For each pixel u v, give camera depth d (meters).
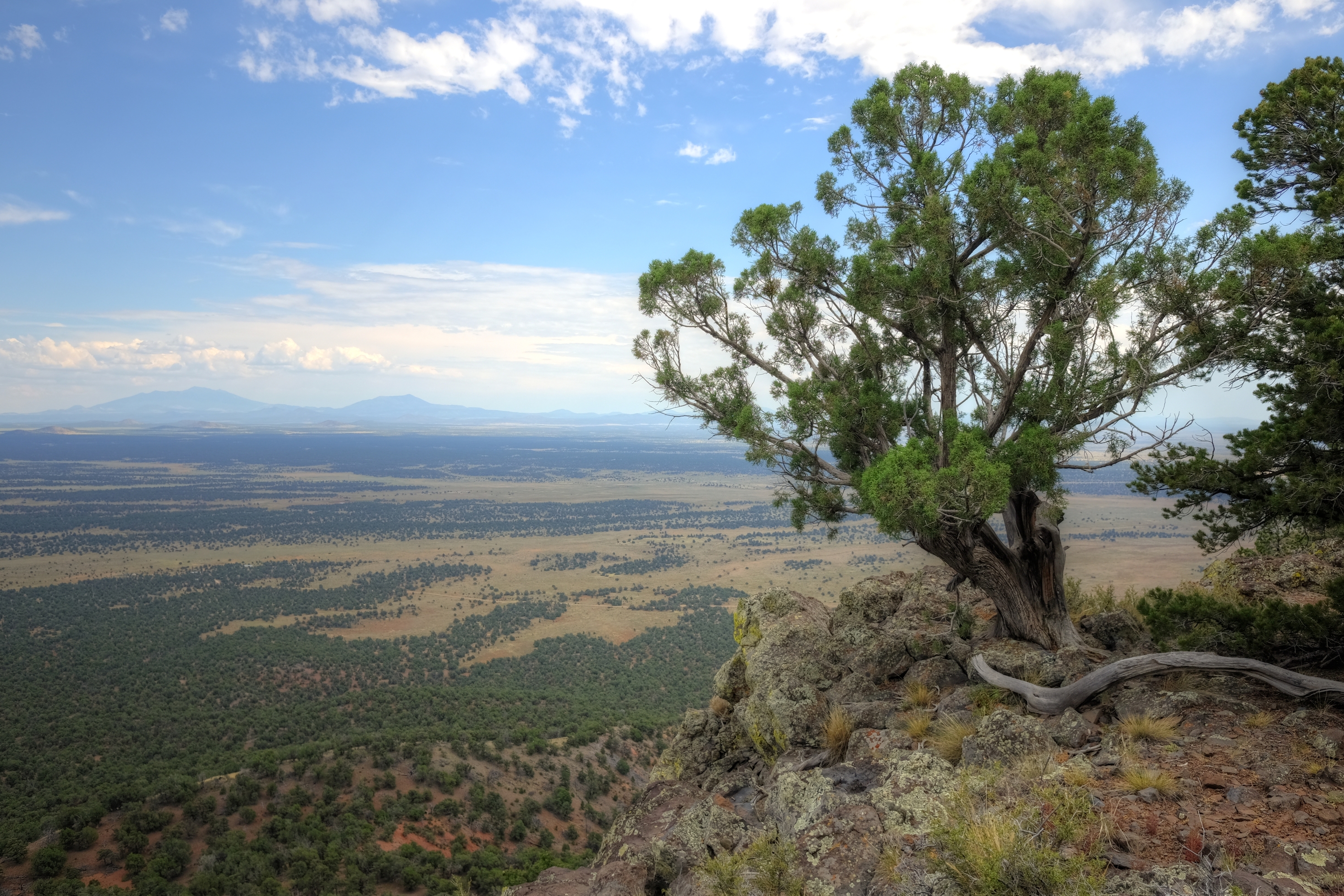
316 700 134.38
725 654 172.88
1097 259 11.59
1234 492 10.27
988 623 14.46
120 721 116.88
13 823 64.62
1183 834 6.05
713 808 9.65
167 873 56.41
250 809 63.84
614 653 176.00
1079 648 11.33
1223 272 10.19
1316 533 10.39
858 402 12.93
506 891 11.22
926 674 12.45
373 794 68.75
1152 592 11.66
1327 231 10.31
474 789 72.19
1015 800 6.92
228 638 190.62
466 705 117.19
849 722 11.30
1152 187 10.38
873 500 10.96
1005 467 10.30
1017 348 13.05
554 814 73.88
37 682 145.75
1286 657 9.74
